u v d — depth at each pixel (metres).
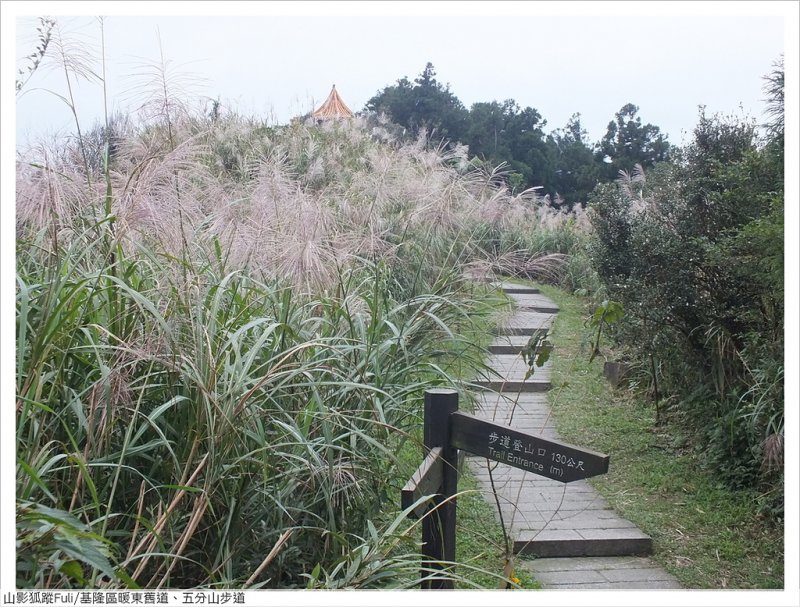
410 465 4.74
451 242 6.52
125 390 2.97
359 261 5.34
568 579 4.02
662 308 5.61
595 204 6.59
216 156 7.89
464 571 3.97
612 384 7.65
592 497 5.14
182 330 3.21
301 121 13.59
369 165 10.59
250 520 3.20
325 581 2.94
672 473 5.47
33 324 3.02
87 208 3.80
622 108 21.80
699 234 5.62
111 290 3.25
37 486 2.77
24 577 2.46
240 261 4.26
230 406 2.90
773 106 4.75
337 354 3.79
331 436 3.30
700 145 5.85
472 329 6.07
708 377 5.77
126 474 3.14
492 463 5.70
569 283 11.48
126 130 4.68
